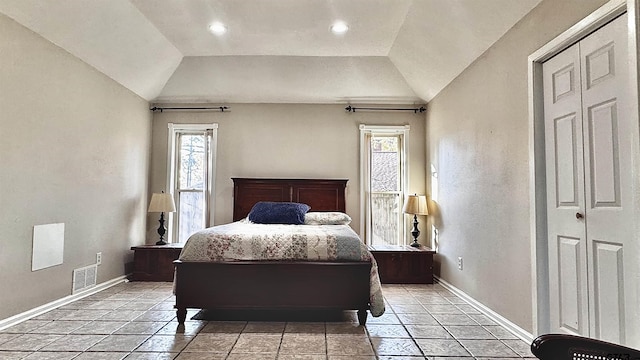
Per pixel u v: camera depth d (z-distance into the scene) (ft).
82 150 12.07
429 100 16.31
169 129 17.10
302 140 17.07
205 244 9.87
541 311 8.11
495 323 9.95
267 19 11.91
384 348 8.25
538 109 8.31
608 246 6.52
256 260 9.80
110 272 13.84
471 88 11.69
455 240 13.12
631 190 6.05
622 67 6.20
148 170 16.85
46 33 10.27
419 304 11.85
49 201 10.59
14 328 9.20
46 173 10.47
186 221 17.15
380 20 11.94
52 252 10.72
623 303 6.22
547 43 7.88
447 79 13.55
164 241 16.46
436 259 15.33
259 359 7.64
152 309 11.00
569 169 7.48
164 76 15.60
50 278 10.70
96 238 12.91
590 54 6.91
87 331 9.11
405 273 14.92
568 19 7.27
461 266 12.53
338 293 9.77
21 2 9.07
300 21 12.05
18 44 9.49
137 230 15.89
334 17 11.76
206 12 11.47
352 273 9.82
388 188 17.20
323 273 9.78
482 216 10.89
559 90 7.79
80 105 11.93
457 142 12.89
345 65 15.37
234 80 16.07
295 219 14.03
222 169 16.97
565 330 7.55
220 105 17.15
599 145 6.71
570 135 7.47
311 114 17.16
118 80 14.07
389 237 17.03
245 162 17.01
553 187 7.97
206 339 8.70
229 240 9.92
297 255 9.84
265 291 9.74
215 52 14.58
